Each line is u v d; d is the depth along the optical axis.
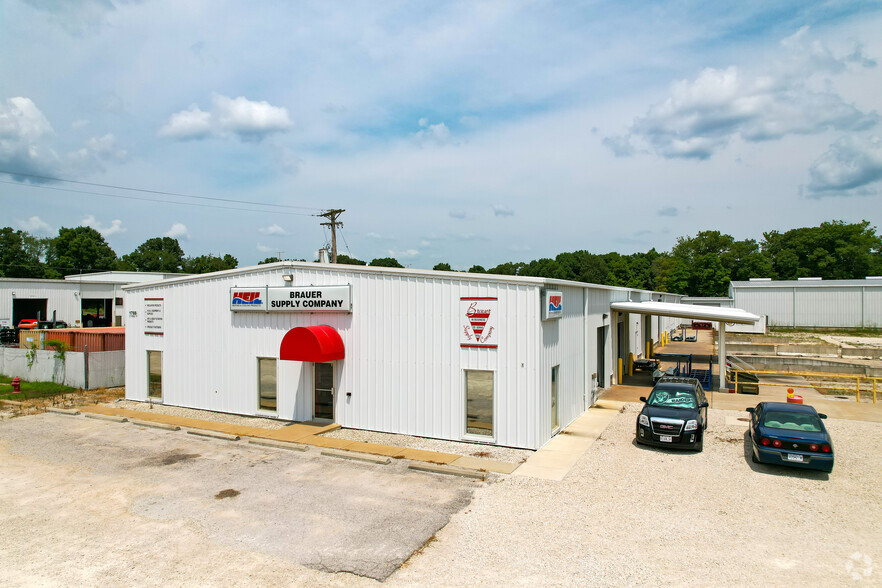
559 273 117.00
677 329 56.41
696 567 8.07
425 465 12.70
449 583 7.67
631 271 114.44
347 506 10.51
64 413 19.19
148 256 132.50
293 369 17.89
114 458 13.88
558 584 7.61
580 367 18.44
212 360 19.52
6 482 12.12
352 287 16.75
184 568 8.20
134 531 9.52
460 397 15.12
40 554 8.71
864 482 11.73
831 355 36.84
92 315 57.91
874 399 20.27
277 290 17.84
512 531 9.34
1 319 45.31
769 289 58.38
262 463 13.34
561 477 12.05
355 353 16.70
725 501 10.67
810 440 11.95
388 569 8.09
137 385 21.62
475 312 14.91
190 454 14.19
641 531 9.32
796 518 9.87
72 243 100.94
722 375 22.88
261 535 9.28
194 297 19.92
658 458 13.43
